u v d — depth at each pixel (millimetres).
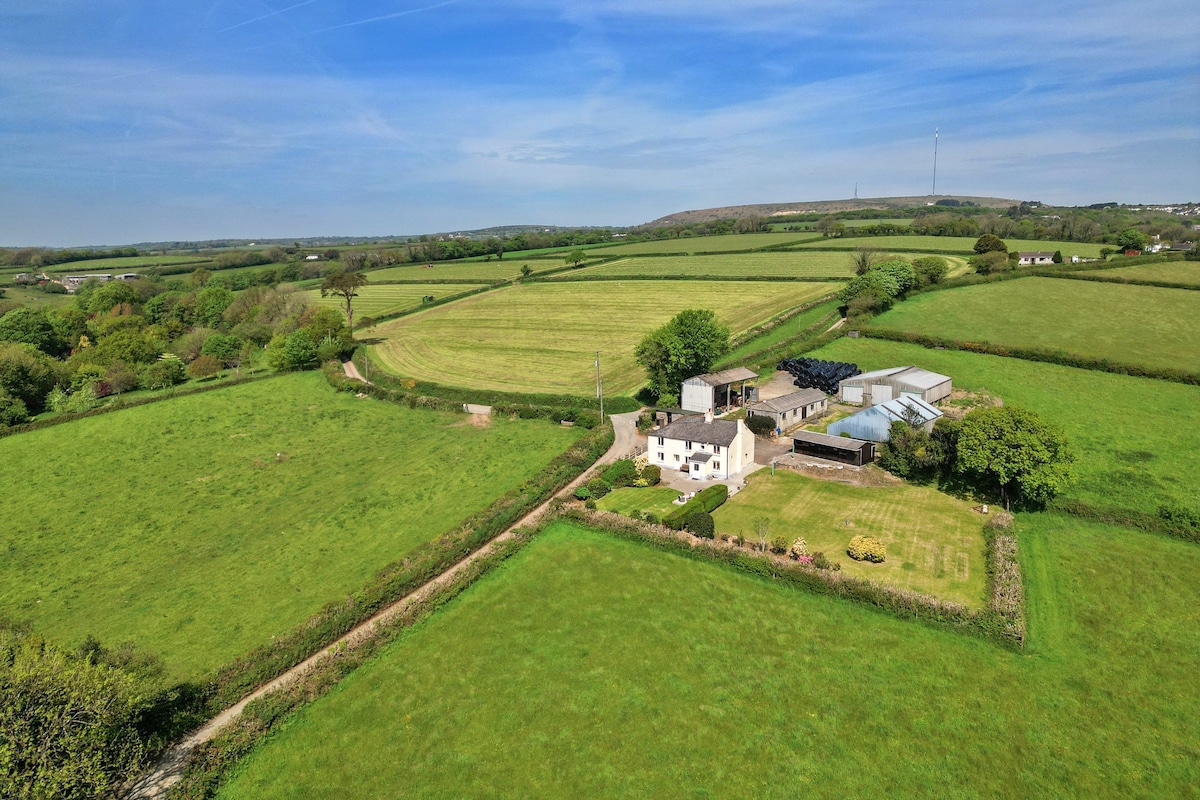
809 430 73000
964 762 30188
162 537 56250
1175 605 40531
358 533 55375
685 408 82250
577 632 40250
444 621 41844
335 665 37375
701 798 28953
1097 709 32875
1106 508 51125
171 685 36969
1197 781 28797
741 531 51594
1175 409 68188
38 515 60750
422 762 31375
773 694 34625
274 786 30219
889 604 40500
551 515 54844
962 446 53375
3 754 25172
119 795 29422
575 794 29391
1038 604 41094
